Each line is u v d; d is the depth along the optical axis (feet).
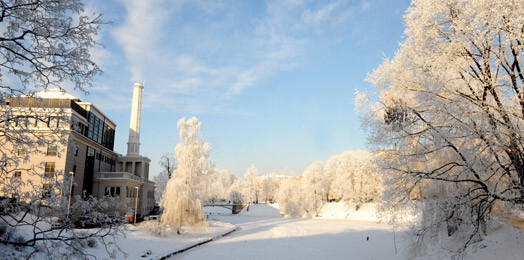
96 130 199.00
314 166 300.81
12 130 17.70
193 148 129.90
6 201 16.90
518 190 36.52
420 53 43.98
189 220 120.88
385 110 45.85
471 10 39.29
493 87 37.17
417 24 44.52
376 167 48.85
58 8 18.25
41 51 18.11
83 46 19.07
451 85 40.32
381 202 50.55
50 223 17.90
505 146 36.94
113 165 227.20
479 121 38.27
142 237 105.29
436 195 46.96
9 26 16.90
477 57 41.39
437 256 49.96
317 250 106.32
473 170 38.99
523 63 37.93
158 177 236.43
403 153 45.65
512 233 49.83
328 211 283.18
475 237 49.14
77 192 162.61
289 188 314.76
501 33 38.04
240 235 147.23
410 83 45.60
